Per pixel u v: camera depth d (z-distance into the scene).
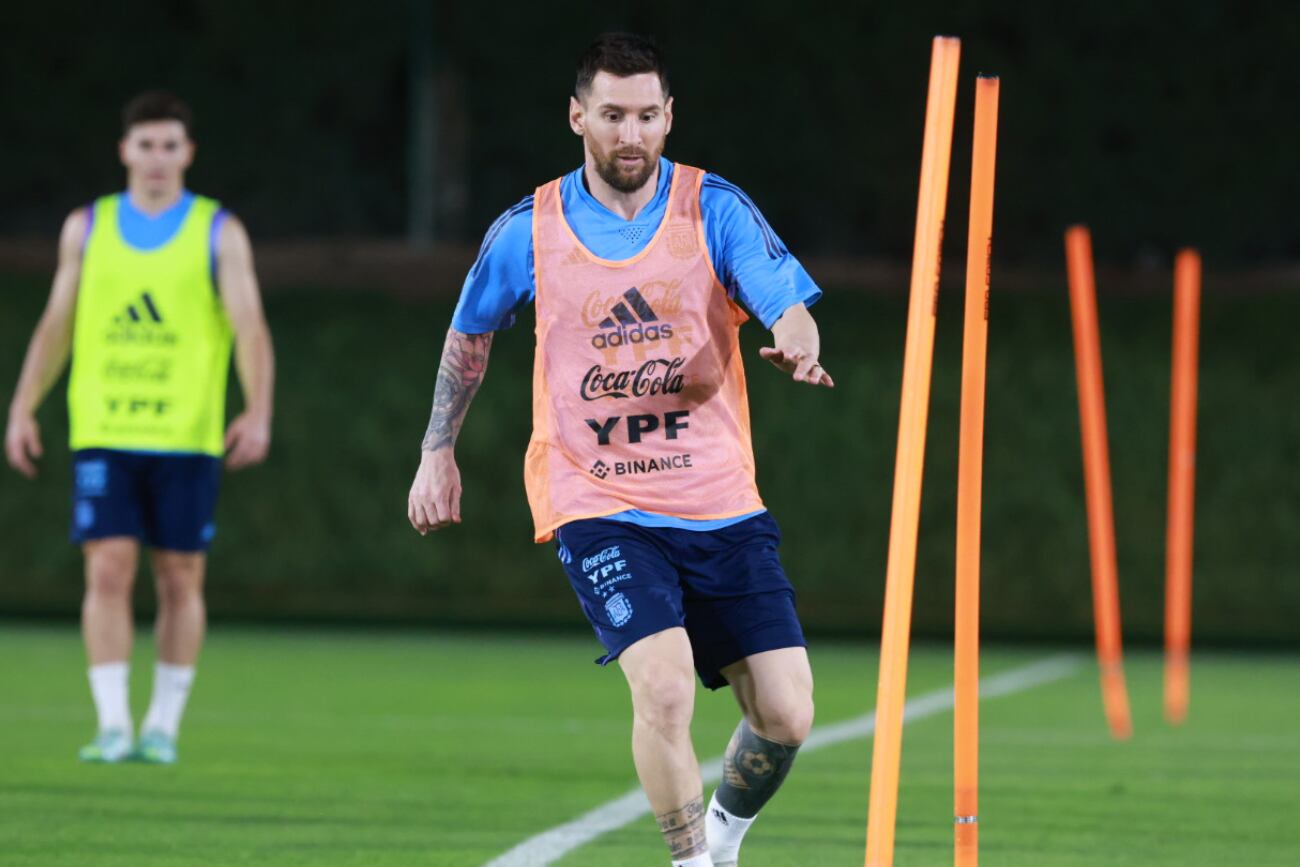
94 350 24.52
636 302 14.70
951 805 22.28
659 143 14.56
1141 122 70.06
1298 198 70.31
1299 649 50.62
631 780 24.14
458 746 28.08
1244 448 53.50
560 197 14.96
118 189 77.00
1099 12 70.06
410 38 76.69
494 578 56.06
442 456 15.55
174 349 24.50
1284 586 53.34
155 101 24.61
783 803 22.03
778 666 14.53
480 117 74.88
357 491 56.12
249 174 77.12
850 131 71.31
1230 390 53.66
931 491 54.72
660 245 14.73
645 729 13.98
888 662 13.37
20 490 55.94
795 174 71.75
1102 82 70.00
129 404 24.33
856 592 54.69
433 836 19.33
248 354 24.72
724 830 15.65
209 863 17.69
